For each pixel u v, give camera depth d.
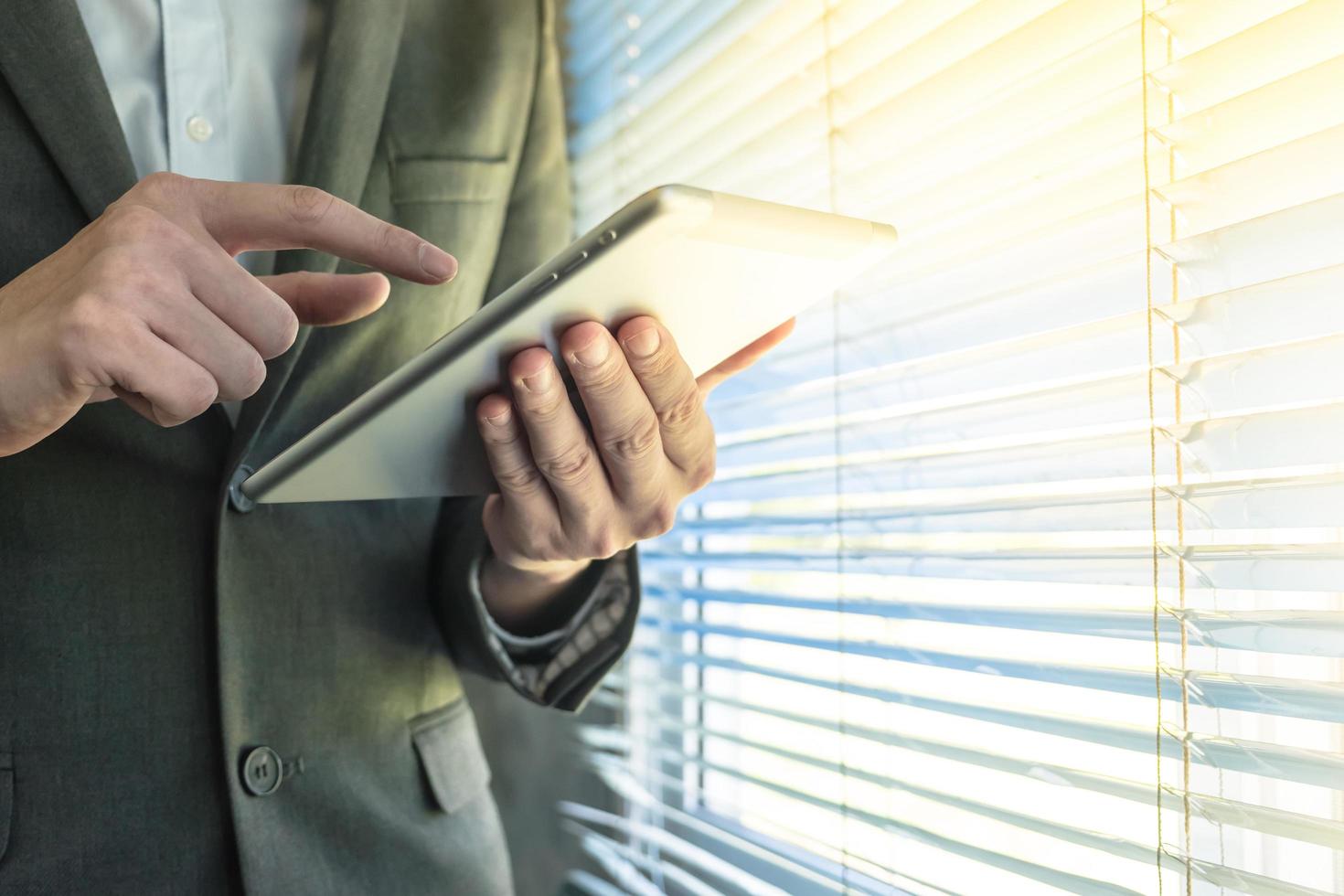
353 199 0.87
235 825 0.75
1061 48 0.80
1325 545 0.61
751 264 0.49
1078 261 0.78
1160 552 0.69
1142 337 0.73
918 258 0.92
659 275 0.48
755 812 1.18
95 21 0.85
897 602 0.93
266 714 0.80
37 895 0.70
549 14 1.12
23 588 0.73
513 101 1.04
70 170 0.74
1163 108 0.72
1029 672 0.80
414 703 0.91
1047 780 0.78
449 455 0.67
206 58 0.88
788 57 1.07
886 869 0.96
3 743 0.71
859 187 0.98
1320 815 0.67
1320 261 0.62
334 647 0.86
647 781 1.40
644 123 1.32
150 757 0.75
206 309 0.53
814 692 1.09
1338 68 0.61
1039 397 0.79
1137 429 0.73
